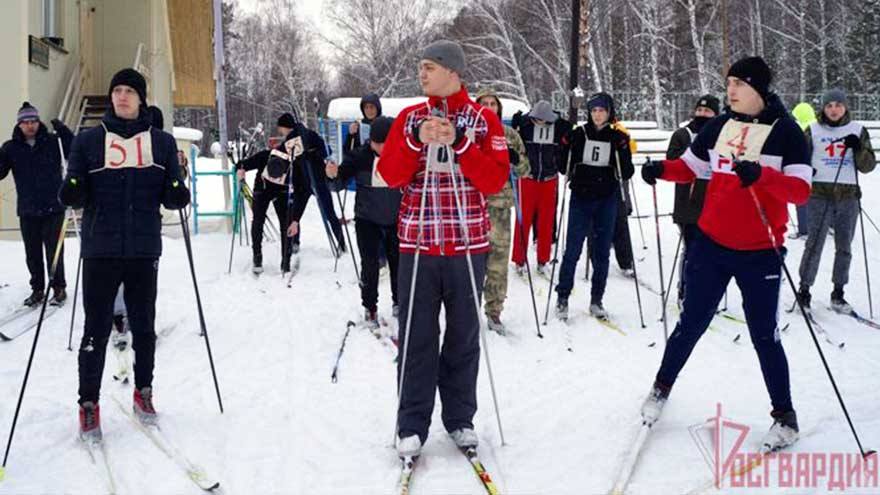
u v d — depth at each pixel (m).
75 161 3.91
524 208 8.20
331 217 9.67
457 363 3.85
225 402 4.61
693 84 33.44
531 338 6.12
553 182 8.24
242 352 5.69
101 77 13.87
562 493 3.43
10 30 10.25
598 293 6.70
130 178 3.96
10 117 10.30
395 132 3.69
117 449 3.90
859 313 7.05
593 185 6.44
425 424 3.78
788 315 6.88
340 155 17.47
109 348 5.62
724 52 27.50
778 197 3.71
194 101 18.84
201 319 4.44
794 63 35.75
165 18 15.23
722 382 5.04
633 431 4.14
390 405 4.56
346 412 4.45
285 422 4.30
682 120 29.98
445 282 3.71
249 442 4.02
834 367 5.39
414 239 3.69
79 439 3.99
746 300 3.96
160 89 14.79
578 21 13.20
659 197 13.95
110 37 13.86
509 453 3.87
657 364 5.46
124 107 3.97
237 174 9.96
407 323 3.72
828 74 35.50
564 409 4.51
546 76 32.66
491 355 5.65
